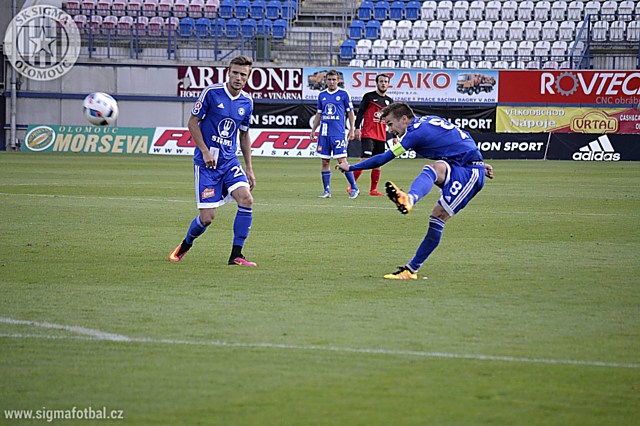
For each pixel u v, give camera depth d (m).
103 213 25.78
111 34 69.88
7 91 67.38
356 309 12.80
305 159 62.44
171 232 21.70
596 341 11.02
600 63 66.88
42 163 51.88
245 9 73.88
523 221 24.67
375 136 33.72
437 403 8.62
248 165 17.45
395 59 68.44
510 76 64.12
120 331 11.38
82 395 8.82
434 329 11.56
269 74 65.69
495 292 14.23
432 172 14.85
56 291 14.05
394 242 20.30
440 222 15.23
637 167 53.56
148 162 54.69
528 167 53.56
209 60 69.56
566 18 71.44
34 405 8.53
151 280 15.11
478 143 63.47
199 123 16.59
